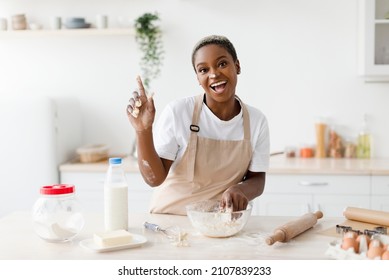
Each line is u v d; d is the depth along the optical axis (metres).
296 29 3.49
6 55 3.65
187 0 3.52
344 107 3.51
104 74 3.62
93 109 3.65
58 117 3.26
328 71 3.50
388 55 3.20
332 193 3.03
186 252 1.43
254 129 1.99
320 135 3.48
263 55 3.52
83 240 1.52
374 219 1.70
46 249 1.47
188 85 3.56
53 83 3.65
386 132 3.51
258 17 3.50
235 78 1.81
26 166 3.20
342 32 3.47
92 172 3.20
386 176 2.99
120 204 1.64
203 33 3.53
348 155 3.48
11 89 3.67
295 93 3.53
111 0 3.56
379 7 3.21
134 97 1.66
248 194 1.88
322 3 3.47
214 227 1.55
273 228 1.68
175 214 1.94
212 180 1.95
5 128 3.19
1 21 3.47
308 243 1.51
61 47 3.62
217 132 1.95
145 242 1.51
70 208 1.52
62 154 3.32
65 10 3.59
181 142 1.93
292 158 3.46
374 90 3.49
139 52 3.58
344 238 1.41
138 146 1.74
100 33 3.40
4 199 3.22
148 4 3.55
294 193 3.06
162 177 1.82
